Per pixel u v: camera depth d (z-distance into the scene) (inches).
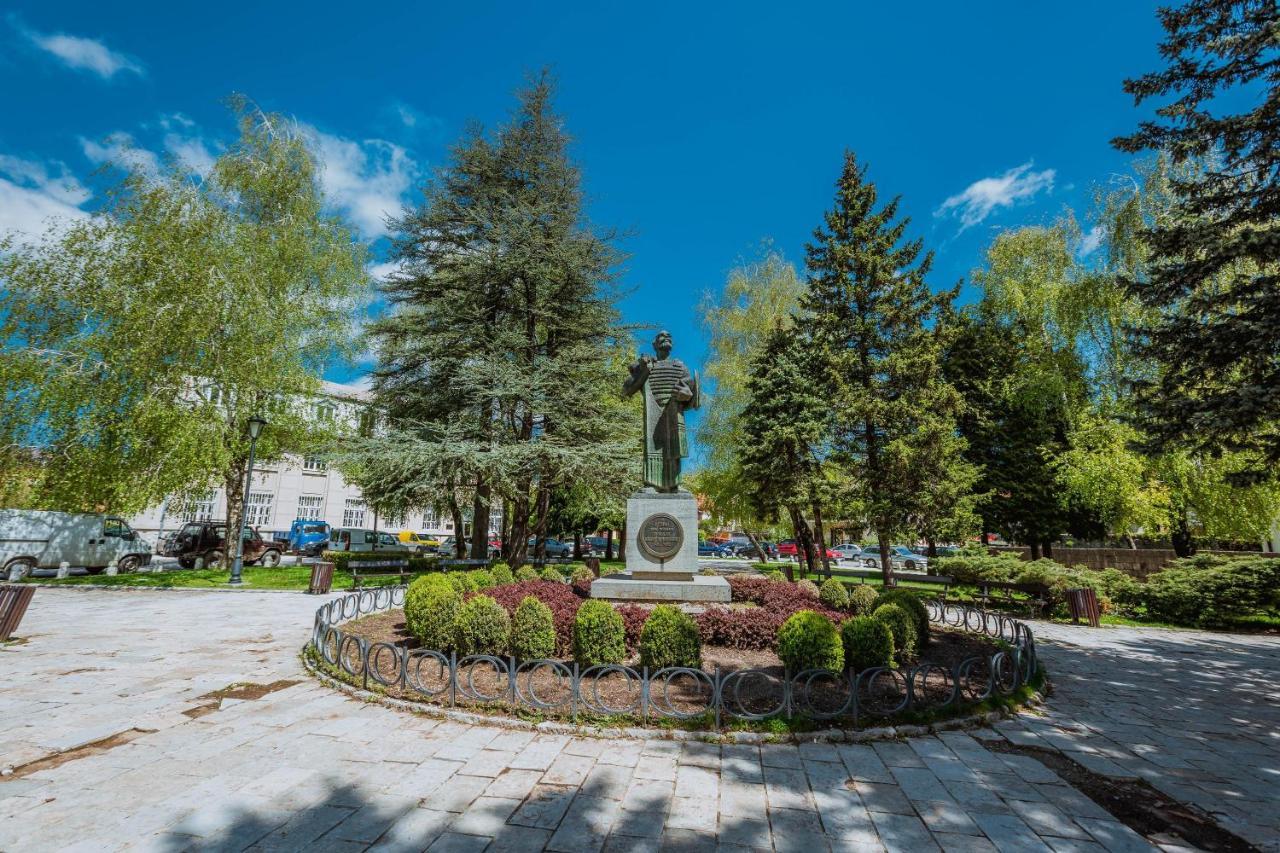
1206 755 223.1
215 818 160.4
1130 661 401.1
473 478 729.6
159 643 382.9
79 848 144.0
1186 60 385.4
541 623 296.0
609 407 796.6
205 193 784.9
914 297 893.8
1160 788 192.5
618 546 1866.4
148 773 188.2
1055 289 935.7
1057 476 908.0
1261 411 316.5
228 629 432.5
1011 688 282.5
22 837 148.2
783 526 1291.8
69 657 341.7
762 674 236.7
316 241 877.2
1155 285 386.3
